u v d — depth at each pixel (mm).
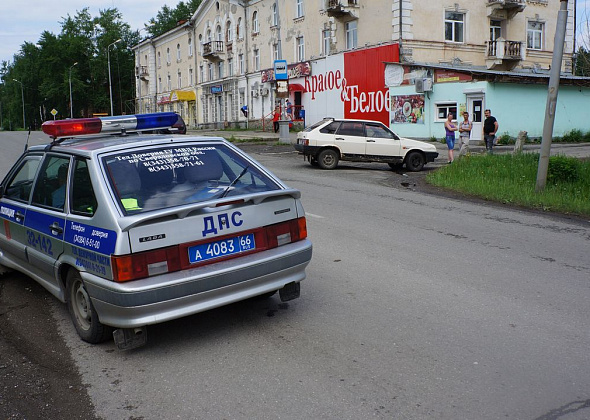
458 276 6117
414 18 29797
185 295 4035
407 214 9969
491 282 5906
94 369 4059
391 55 30156
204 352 4285
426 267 6480
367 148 17500
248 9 45031
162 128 5641
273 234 4574
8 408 3531
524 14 33406
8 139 41531
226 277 4195
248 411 3406
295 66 38281
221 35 50250
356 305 5227
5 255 5945
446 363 3996
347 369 3932
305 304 5285
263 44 43125
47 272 4879
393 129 30719
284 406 3453
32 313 5230
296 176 15898
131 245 3895
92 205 4227
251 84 45406
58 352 4367
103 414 3439
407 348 4258
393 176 16109
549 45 34812
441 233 8359
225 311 5168
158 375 3934
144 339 4145
